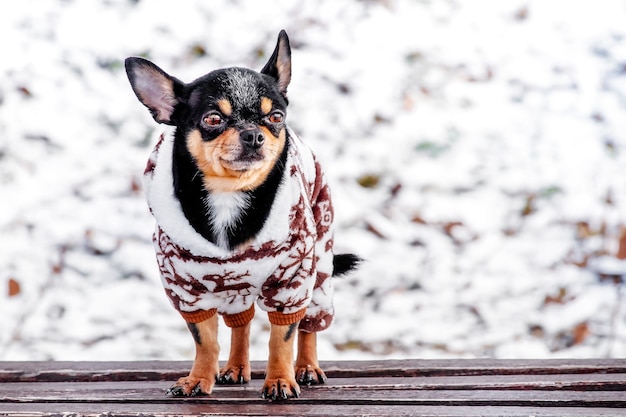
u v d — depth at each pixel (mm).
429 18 9250
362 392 3924
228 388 4043
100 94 8391
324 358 6035
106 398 3883
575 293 6645
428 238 7156
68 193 7508
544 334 6309
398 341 6234
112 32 8969
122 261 6949
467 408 3639
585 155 7887
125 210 7355
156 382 4340
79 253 7023
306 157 4156
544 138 8086
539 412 3553
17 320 6465
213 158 3703
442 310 6531
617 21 9227
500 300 6621
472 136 8094
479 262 6973
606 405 3709
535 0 9508
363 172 7672
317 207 4191
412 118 8195
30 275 6836
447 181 7648
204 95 3816
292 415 3518
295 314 3873
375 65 8656
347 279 6801
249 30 8969
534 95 8523
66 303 6609
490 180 7688
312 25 9055
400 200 7461
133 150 7883
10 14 9078
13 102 8297
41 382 4418
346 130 8055
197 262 3723
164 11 9156
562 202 7465
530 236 7195
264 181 3756
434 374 4328
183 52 8766
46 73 8539
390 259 6965
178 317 6500
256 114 3803
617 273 6781
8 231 7195
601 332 6309
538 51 8953
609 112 8305
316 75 8523
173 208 3740
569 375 4207
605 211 7352
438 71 8719
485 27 9211
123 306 6578
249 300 4055
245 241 3703
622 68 8742
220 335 6238
